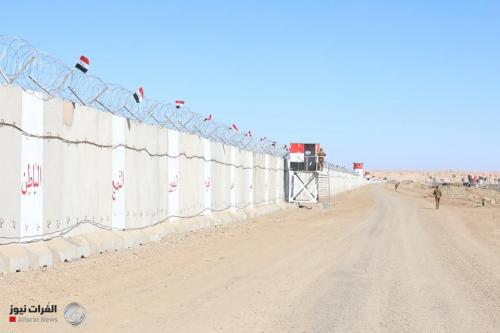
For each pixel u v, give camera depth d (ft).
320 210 136.87
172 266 44.50
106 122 53.31
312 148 150.71
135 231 59.26
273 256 51.93
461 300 32.65
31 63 38.55
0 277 35.58
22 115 40.16
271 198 134.92
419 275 41.78
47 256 41.34
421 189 399.65
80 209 48.70
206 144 85.10
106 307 29.55
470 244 64.80
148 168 63.16
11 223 38.75
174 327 25.77
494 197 233.14
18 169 39.65
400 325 26.55
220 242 63.46
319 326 26.22
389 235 74.13
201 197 82.89
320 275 41.22
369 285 37.27
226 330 25.39
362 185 549.95
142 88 55.42
